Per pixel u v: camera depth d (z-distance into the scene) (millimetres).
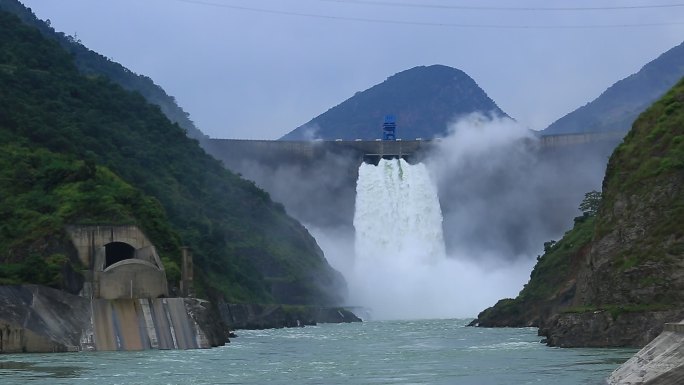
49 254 184000
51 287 171125
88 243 186750
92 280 178250
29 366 138125
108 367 137375
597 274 167000
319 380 122188
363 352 169875
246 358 154875
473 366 135375
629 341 153750
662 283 155125
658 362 96438
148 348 169875
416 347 180625
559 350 155500
